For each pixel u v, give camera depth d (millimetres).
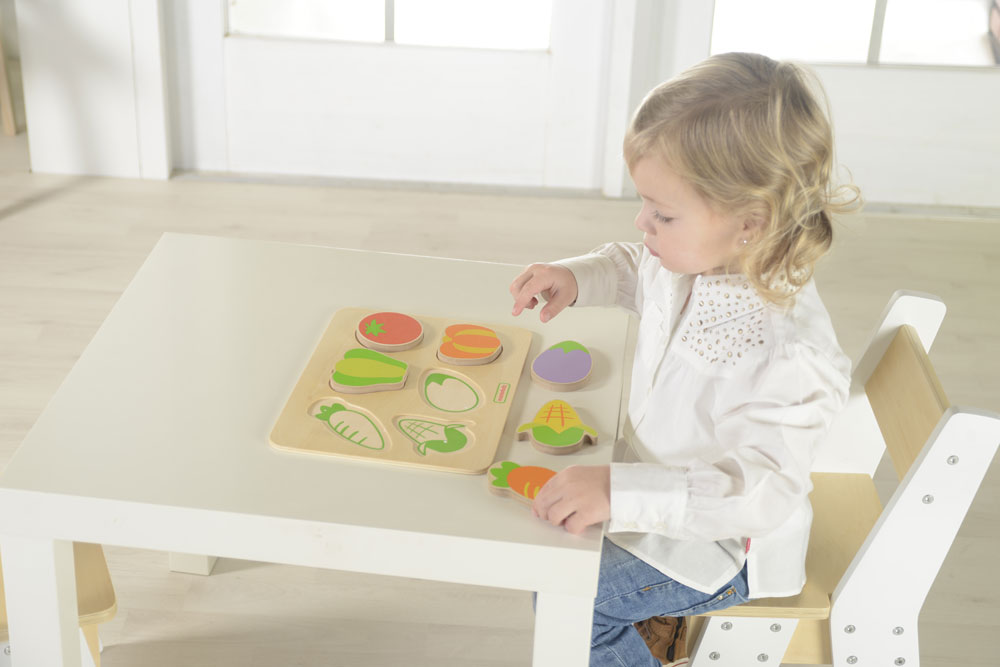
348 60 2756
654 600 1160
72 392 1069
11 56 3301
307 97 2807
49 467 975
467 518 954
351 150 2877
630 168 1023
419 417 1064
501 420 1068
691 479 990
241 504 947
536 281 1238
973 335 2377
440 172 2900
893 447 1223
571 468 986
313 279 1291
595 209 2826
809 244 1018
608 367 1179
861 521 1333
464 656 1603
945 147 2818
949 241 2736
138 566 1708
